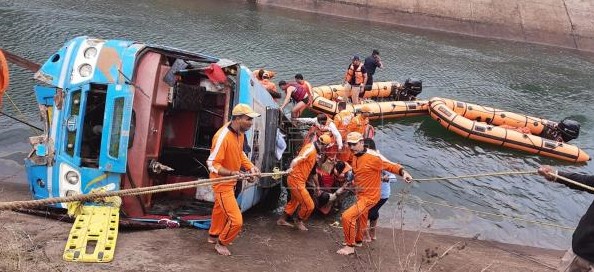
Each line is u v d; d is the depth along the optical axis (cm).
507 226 979
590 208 412
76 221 580
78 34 1709
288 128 955
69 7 2020
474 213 1011
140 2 2275
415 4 2758
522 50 2569
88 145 650
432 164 1224
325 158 855
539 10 2850
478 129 1362
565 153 1351
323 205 838
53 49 1541
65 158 625
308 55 1911
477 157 1302
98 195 460
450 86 1841
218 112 782
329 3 2683
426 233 875
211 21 2172
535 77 2098
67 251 517
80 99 631
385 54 2116
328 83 1652
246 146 691
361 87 1436
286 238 715
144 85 661
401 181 1113
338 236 753
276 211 871
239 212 579
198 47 1798
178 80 732
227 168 580
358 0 2719
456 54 2294
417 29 2700
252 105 730
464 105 1480
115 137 616
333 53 1983
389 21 2712
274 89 1126
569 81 2095
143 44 702
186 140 771
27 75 1317
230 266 566
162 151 748
